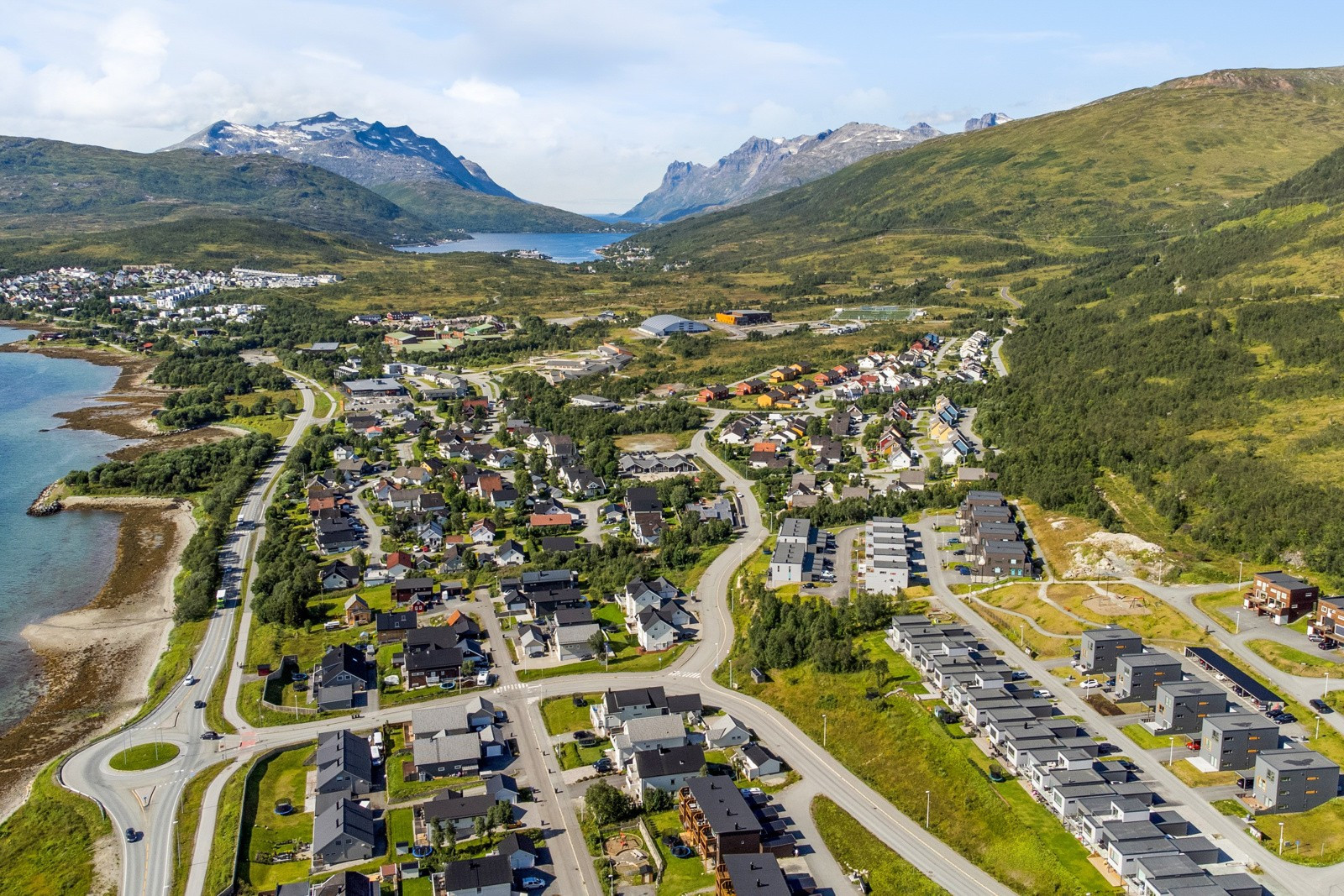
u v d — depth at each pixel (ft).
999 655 468.75
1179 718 394.93
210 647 518.37
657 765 380.37
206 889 329.11
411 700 456.86
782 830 354.13
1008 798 358.02
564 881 330.13
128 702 469.98
